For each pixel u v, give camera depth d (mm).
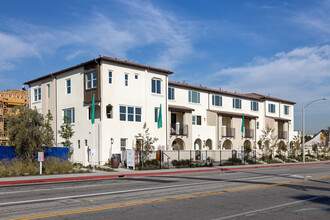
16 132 23000
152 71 33344
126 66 30953
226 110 44031
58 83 34219
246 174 22484
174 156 33969
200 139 38281
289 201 10977
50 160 23156
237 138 43312
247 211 9211
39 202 10258
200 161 33656
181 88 38312
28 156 22844
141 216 8383
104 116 28812
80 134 30859
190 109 37000
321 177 20109
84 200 10680
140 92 31969
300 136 53062
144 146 28281
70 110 32500
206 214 8742
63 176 19359
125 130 30281
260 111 50156
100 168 24797
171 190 13352
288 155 48906
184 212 8953
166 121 33969
